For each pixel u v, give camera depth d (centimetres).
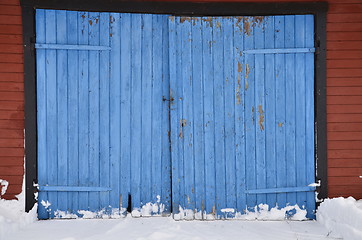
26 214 396
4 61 404
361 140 416
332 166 418
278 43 416
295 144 418
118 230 377
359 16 416
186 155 415
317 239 357
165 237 357
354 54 416
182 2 412
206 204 415
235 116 416
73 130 411
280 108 417
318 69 416
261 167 417
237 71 416
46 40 407
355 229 341
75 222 401
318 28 415
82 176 412
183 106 414
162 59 416
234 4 413
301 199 418
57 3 405
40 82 407
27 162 406
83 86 411
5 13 404
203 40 414
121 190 416
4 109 404
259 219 417
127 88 414
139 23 415
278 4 414
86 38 411
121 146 415
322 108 416
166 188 418
